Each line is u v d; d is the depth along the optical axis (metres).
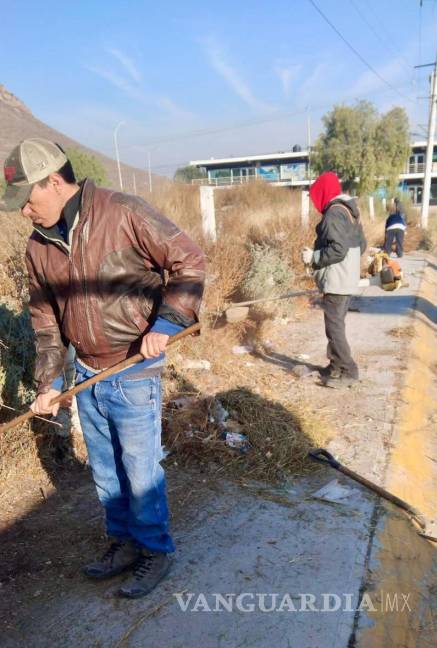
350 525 3.17
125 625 2.47
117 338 2.40
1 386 3.59
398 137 46.06
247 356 6.21
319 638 2.38
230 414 4.43
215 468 3.79
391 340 6.81
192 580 2.73
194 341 6.00
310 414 4.60
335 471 3.79
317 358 6.21
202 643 2.36
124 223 2.26
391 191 45.25
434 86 25.52
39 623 2.50
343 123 46.47
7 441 3.68
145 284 2.39
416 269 12.87
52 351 2.60
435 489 4.07
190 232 8.06
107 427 2.57
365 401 4.95
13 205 2.17
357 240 5.00
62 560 2.92
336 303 5.07
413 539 3.27
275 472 3.75
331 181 4.95
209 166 70.88
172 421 4.18
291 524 3.19
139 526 2.60
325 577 2.74
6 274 5.07
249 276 7.79
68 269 2.34
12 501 3.44
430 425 5.02
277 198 21.34
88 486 3.62
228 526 3.18
